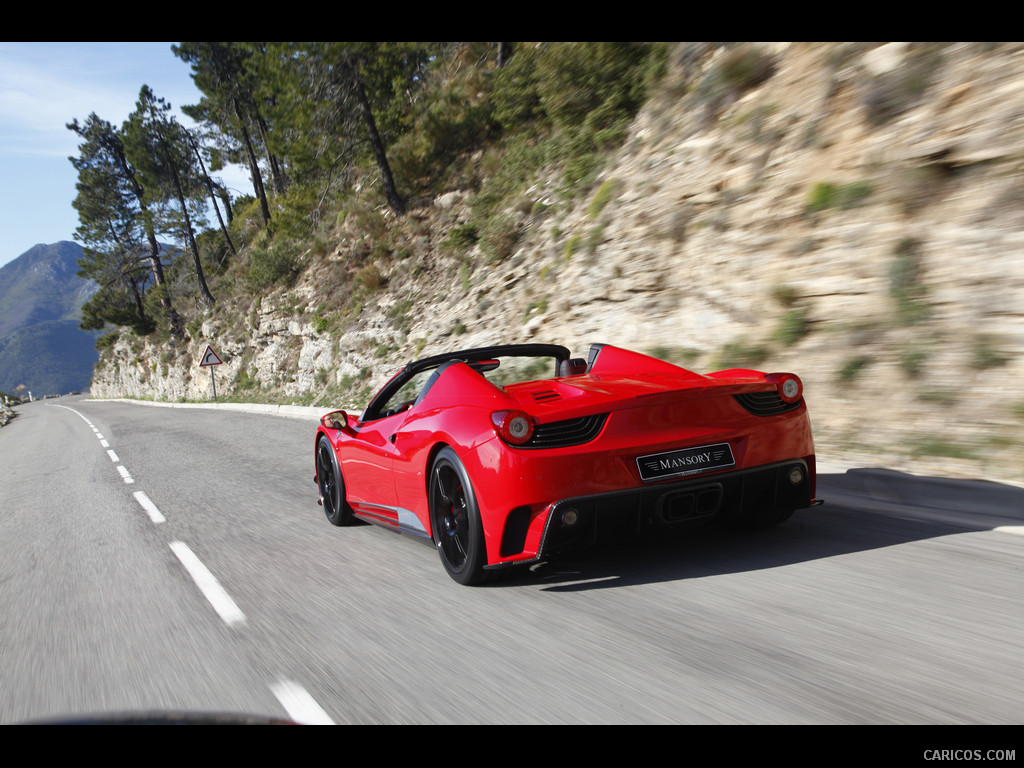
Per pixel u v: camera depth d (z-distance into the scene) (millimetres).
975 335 5934
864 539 3979
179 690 2926
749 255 8578
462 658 2938
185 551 5309
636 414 3457
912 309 6477
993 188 6270
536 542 3361
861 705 2248
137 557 5285
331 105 23172
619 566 3895
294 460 10062
